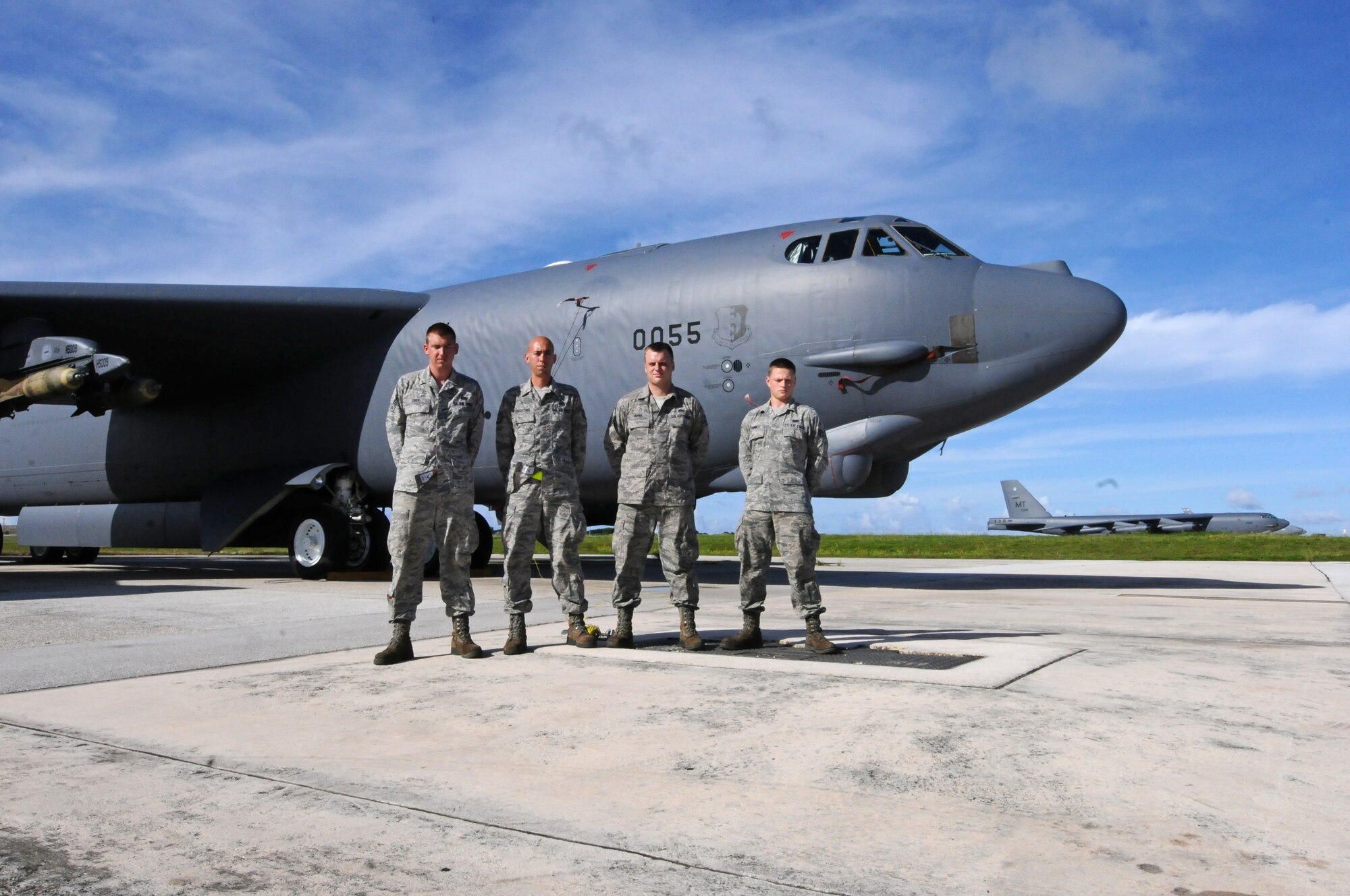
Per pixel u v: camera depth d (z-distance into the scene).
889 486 11.44
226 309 12.62
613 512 15.17
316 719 3.66
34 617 7.62
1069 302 10.15
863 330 10.53
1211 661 4.89
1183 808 2.51
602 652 5.40
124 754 3.14
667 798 2.63
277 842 2.32
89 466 16.88
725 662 4.93
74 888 2.05
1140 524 62.00
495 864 2.17
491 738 3.33
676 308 11.58
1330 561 19.30
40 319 12.06
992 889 2.00
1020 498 68.25
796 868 2.13
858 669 4.62
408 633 5.14
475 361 13.10
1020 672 4.48
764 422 5.51
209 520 15.32
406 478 5.20
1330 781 2.74
